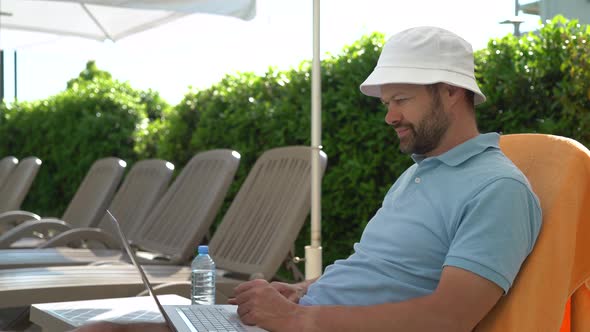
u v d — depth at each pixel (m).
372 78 3.53
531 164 3.56
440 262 3.40
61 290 4.99
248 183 6.49
